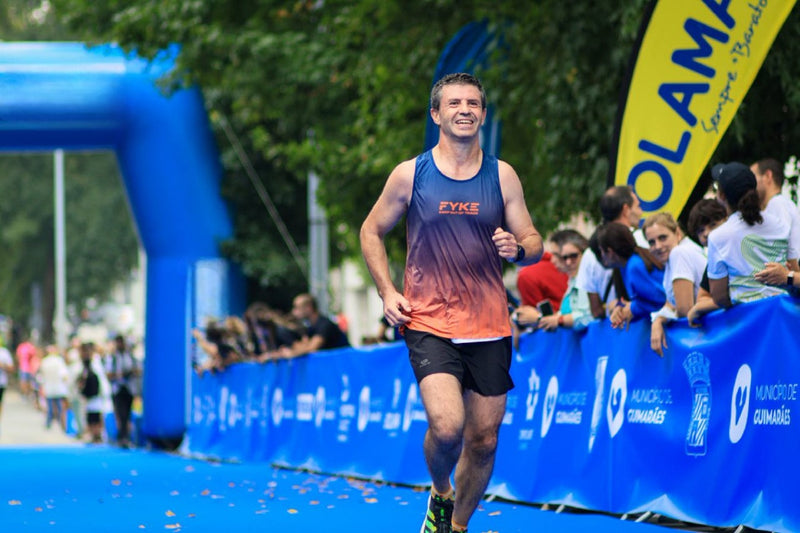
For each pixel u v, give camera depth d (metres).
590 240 14.12
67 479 21.78
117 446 37.38
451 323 9.92
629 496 13.44
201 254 35.06
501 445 16.56
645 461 13.19
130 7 31.80
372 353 20.45
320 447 22.88
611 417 13.94
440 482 10.17
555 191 22.08
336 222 39.03
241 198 36.72
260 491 18.45
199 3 31.14
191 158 34.50
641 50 15.70
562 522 13.31
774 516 10.94
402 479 18.84
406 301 9.99
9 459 29.19
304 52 32.53
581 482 14.48
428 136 20.80
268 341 26.53
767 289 12.02
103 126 32.81
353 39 32.34
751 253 12.03
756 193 11.99
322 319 23.88
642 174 15.75
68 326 104.69
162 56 33.19
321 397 22.95
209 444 30.83
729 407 11.80
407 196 10.09
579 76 21.02
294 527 13.61
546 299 17.14
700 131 15.41
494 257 10.02
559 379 15.26
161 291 34.41
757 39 15.09
